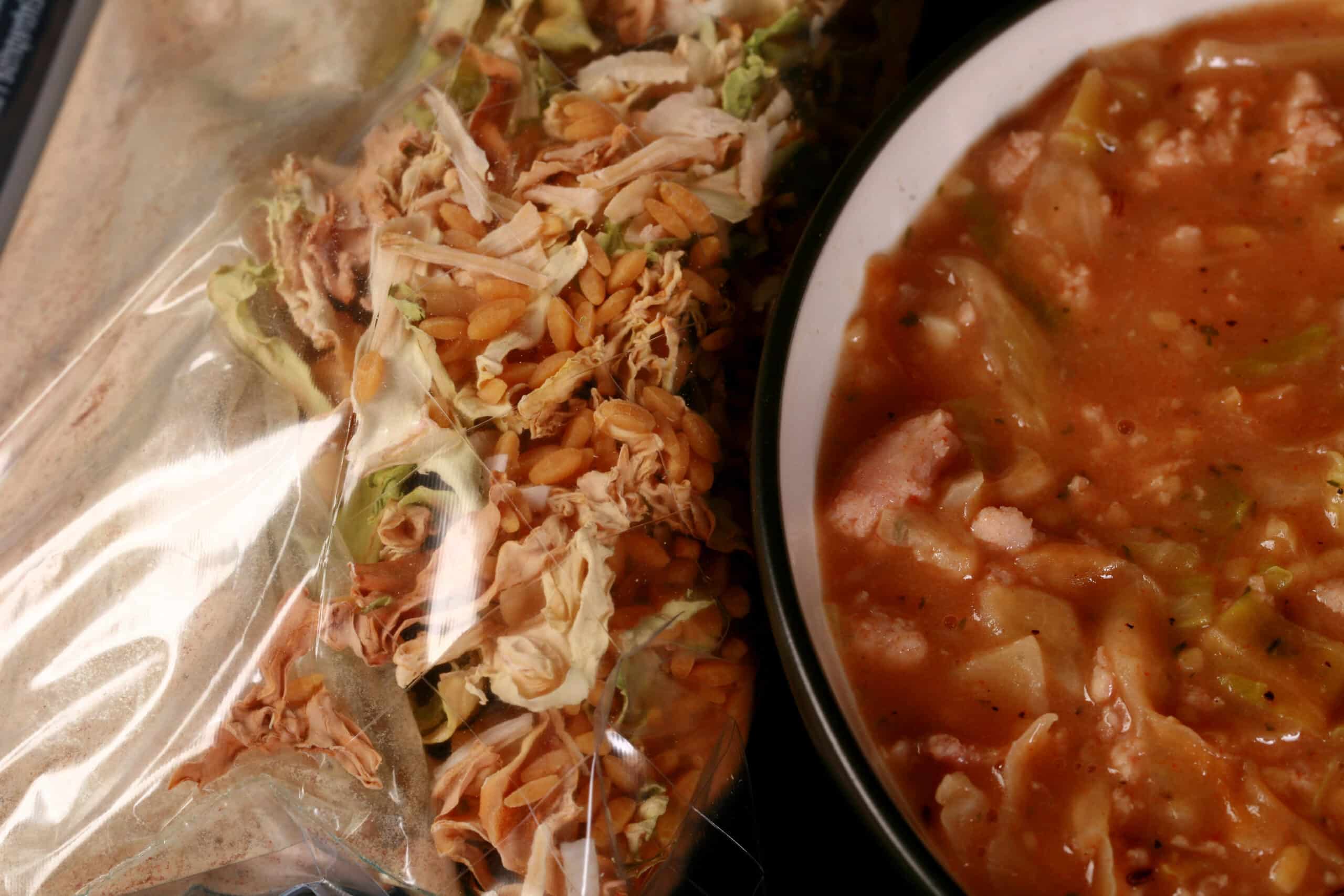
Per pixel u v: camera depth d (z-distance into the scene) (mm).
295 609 219
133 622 218
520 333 240
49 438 225
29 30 229
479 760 223
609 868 227
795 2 273
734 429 264
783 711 262
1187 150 269
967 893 217
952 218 270
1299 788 235
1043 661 243
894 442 253
